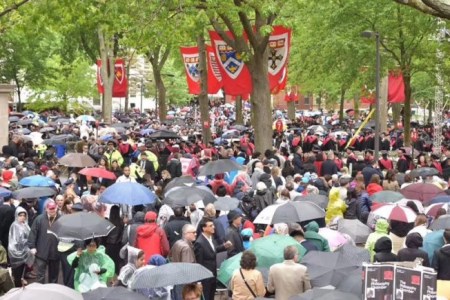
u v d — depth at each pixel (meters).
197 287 14.16
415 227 19.11
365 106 152.88
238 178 27.59
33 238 20.58
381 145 56.62
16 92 104.44
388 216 19.61
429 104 103.31
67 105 98.69
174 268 14.23
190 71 52.59
